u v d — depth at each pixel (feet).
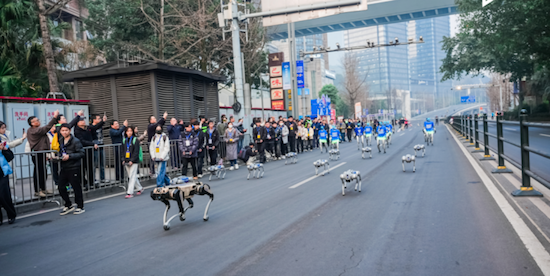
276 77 104.99
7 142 25.23
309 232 17.98
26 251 17.72
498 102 272.92
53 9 56.18
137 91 50.26
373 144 85.87
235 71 58.39
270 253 15.34
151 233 19.56
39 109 44.86
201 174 43.65
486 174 32.12
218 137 47.44
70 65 89.56
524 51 99.35
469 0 91.76
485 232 16.42
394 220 19.26
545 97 147.33
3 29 50.24
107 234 19.94
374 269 13.15
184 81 55.06
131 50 90.84
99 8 92.17
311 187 30.83
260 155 55.36
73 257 16.46
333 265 13.71
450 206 21.52
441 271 12.70
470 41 116.67
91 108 51.98
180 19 91.50
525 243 14.74
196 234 18.79
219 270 13.82
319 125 87.45
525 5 78.43
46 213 26.66
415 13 221.25
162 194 20.01
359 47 96.17
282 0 54.19
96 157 34.76
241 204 25.50
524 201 20.85
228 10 57.06
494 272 12.39
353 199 25.04
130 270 14.39
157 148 34.40
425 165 40.81
